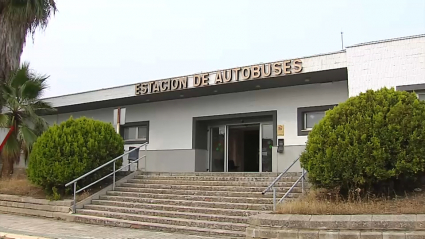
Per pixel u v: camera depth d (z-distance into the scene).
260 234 7.84
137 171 14.86
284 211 8.37
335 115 9.55
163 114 19.05
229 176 13.17
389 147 8.80
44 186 13.11
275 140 15.67
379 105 9.20
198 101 18.08
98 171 13.51
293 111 15.50
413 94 9.37
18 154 16.17
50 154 12.91
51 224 10.90
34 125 16.80
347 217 7.51
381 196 9.12
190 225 9.78
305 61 13.51
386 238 6.95
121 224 10.45
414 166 8.62
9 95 16.17
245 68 14.62
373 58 12.46
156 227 9.87
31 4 16.83
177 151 18.22
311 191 10.16
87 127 13.51
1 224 10.82
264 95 16.28
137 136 20.08
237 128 17.86
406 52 12.05
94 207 12.04
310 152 9.59
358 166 8.86
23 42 17.66
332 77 14.19
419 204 8.28
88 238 8.76
